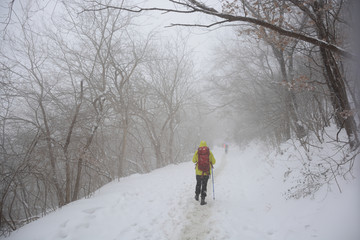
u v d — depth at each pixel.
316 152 6.02
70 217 4.07
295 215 4.09
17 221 5.18
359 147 4.54
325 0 4.42
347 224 3.15
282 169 6.83
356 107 4.80
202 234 3.89
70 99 7.64
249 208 5.10
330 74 4.61
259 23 3.44
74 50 8.70
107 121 9.78
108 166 8.98
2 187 5.09
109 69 9.97
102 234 3.78
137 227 4.12
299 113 8.12
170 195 6.13
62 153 6.38
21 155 5.72
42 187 6.89
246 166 11.50
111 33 9.16
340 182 4.19
